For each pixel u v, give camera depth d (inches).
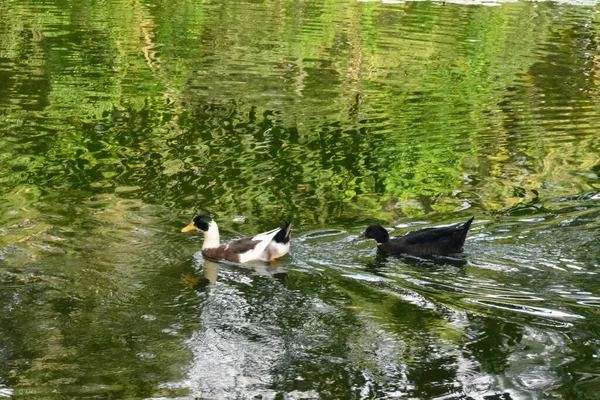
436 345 324.5
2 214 447.8
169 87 741.9
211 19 1072.2
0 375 294.7
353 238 433.1
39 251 401.7
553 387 294.8
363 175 534.3
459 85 792.3
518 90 783.1
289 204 478.9
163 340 324.5
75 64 815.7
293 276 389.1
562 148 603.5
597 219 456.4
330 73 818.2
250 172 532.4
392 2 1221.1
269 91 741.9
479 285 379.2
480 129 649.6
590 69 874.8
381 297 367.9
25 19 1018.7
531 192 506.3
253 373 301.4
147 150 569.0
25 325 332.2
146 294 364.5
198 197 484.4
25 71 778.2
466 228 417.4
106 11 1093.8
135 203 471.8
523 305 358.9
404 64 866.1
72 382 291.6
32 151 559.2
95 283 372.2
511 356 316.5
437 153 584.7
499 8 1200.2
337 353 317.4
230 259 404.8
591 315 349.7
